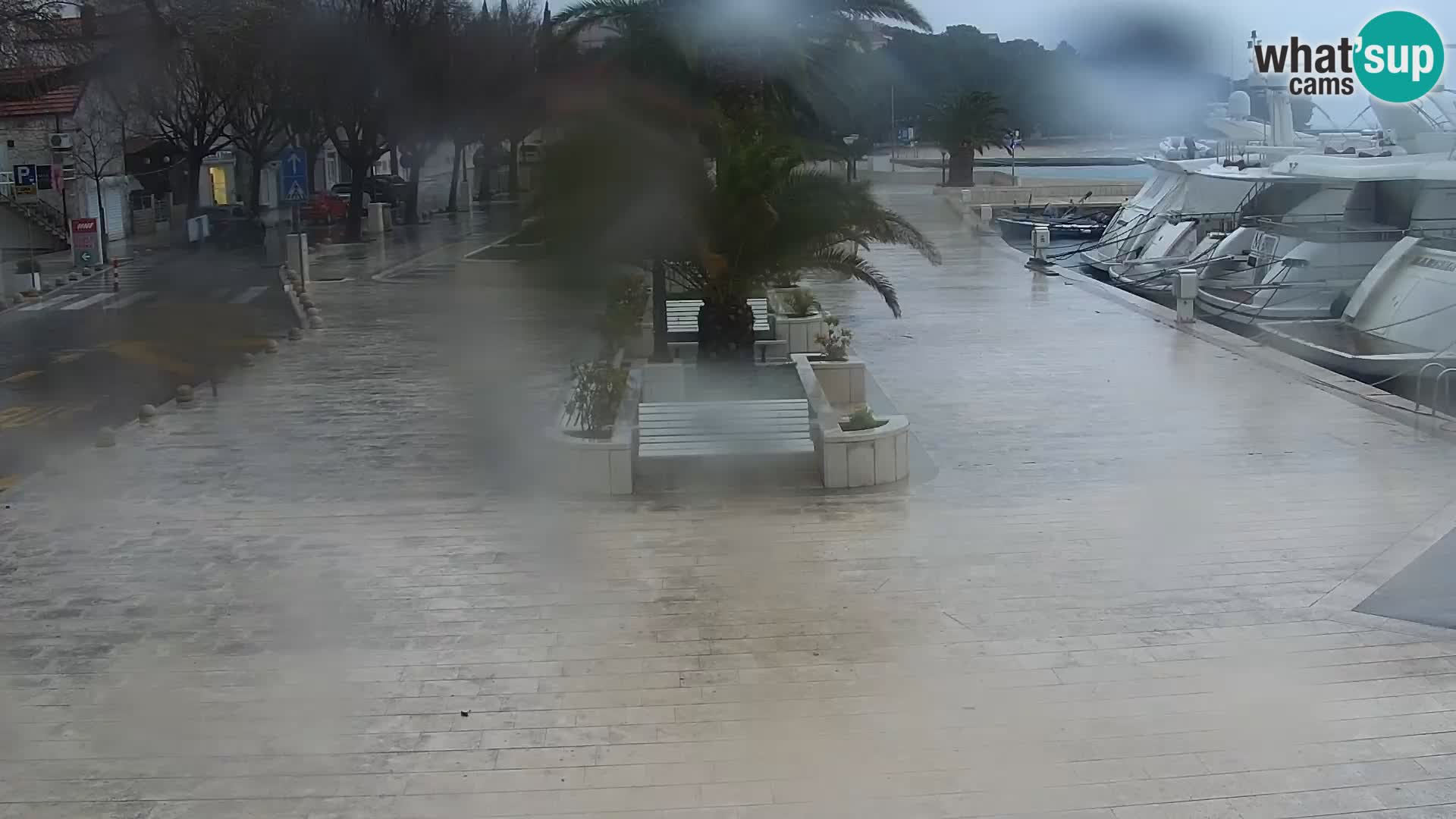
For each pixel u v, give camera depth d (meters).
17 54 24.89
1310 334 22.02
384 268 32.00
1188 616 8.45
